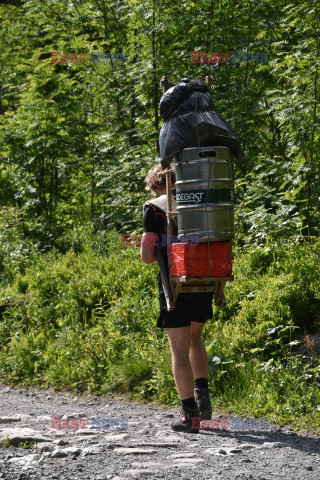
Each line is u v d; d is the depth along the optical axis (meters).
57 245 24.48
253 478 6.50
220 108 21.83
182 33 23.47
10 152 27.00
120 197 23.08
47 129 26.11
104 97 27.00
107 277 18.08
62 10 28.98
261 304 13.65
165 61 23.39
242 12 23.20
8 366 15.72
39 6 29.11
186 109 8.17
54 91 25.97
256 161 21.81
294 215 16.97
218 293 9.08
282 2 23.14
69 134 26.62
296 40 22.48
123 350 14.30
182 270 8.13
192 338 9.36
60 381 14.30
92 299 17.50
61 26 28.67
